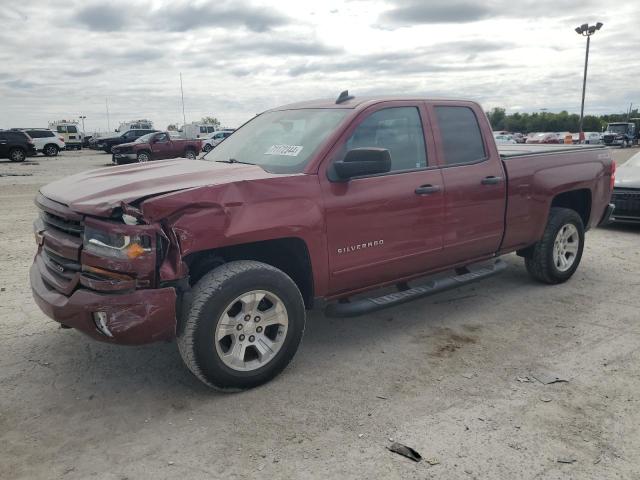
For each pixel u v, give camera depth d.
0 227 8.89
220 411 3.41
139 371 3.95
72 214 3.30
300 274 4.02
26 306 5.18
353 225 3.98
